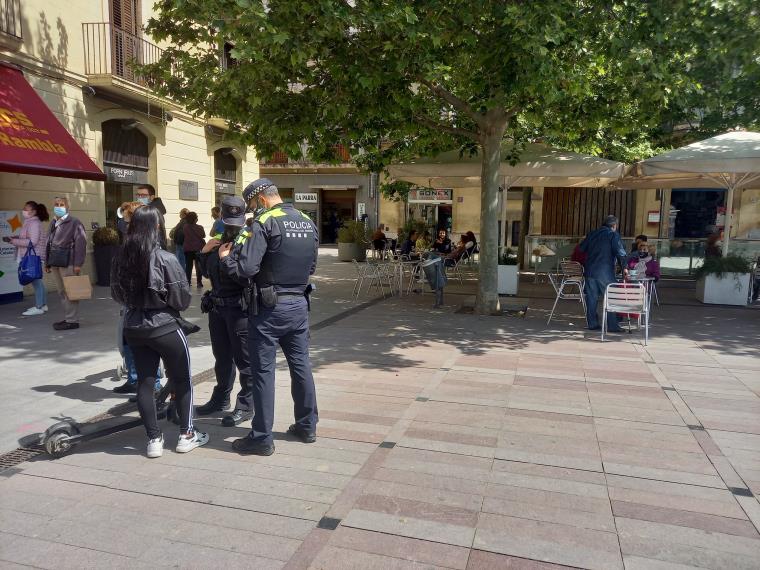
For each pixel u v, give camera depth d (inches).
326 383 218.8
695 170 365.1
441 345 283.9
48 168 374.3
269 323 150.0
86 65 468.4
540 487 137.6
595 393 207.9
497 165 370.6
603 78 381.4
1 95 375.2
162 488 136.0
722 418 183.6
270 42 247.4
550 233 743.7
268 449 153.9
